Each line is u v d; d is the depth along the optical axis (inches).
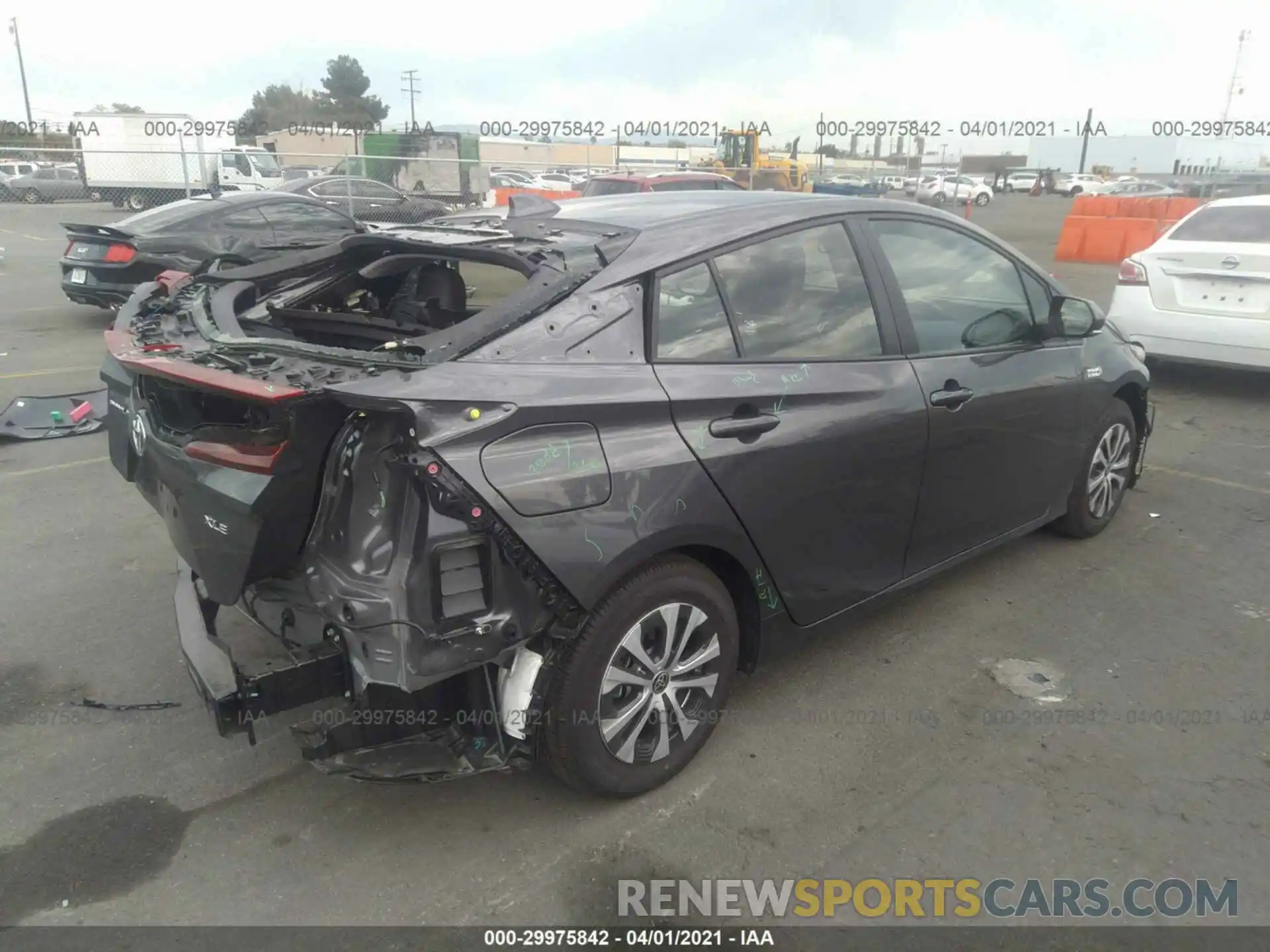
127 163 848.9
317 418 92.8
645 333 107.6
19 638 151.3
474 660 93.6
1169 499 214.5
